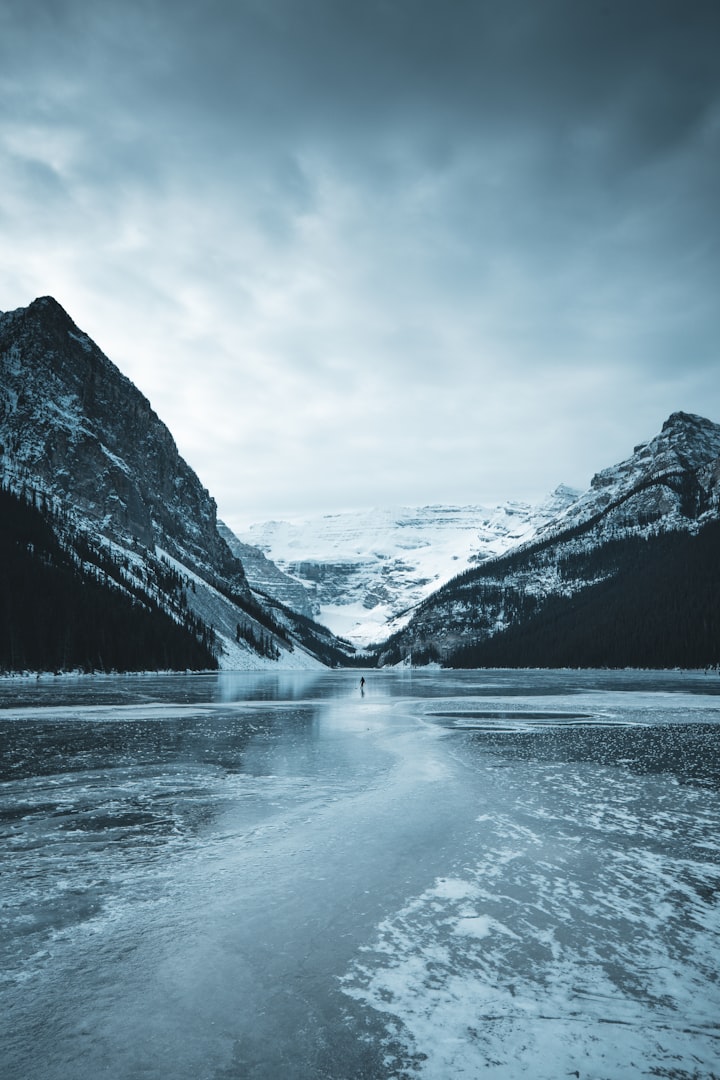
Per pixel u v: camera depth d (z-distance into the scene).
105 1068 6.75
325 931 10.14
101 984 8.51
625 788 20.69
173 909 10.99
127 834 15.46
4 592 98.31
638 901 11.40
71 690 67.81
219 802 18.69
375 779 22.03
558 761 25.77
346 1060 6.91
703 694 68.31
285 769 23.84
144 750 28.00
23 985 8.48
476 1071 6.75
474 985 8.52
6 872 12.80
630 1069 6.82
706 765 24.94
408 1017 7.75
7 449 170.12
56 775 22.50
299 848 14.38
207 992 8.31
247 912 10.88
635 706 53.12
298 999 8.16
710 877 12.59
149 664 118.75
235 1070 6.72
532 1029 7.54
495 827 16.09
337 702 58.84
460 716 44.97
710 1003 8.15
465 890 11.89
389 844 14.67
